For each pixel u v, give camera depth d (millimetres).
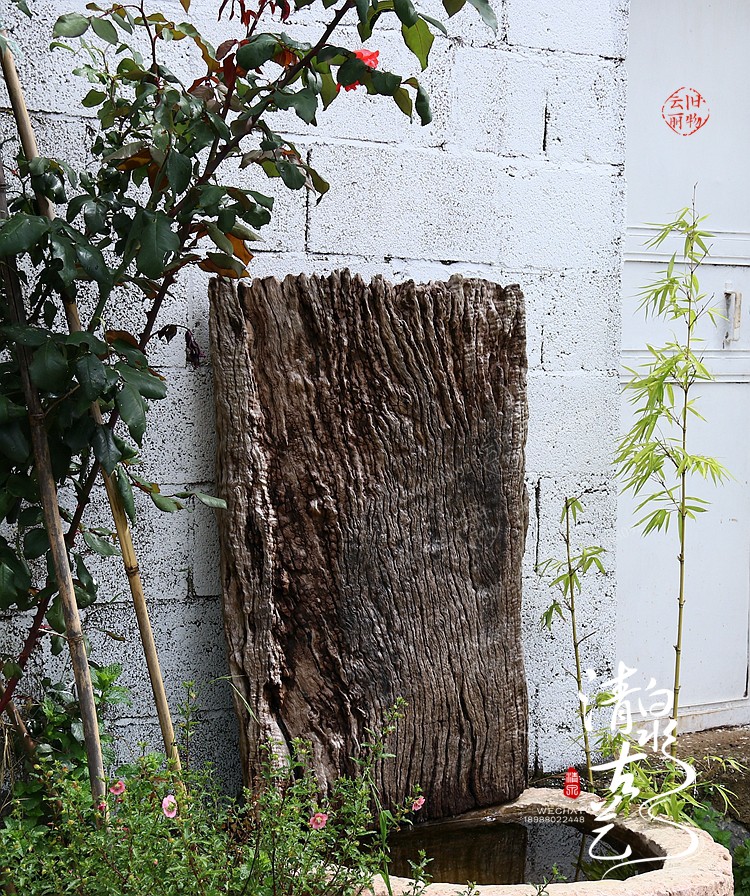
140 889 1890
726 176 3668
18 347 2037
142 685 2742
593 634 3260
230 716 2832
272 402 2652
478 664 2822
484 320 2795
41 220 1947
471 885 2186
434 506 2781
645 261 3555
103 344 2010
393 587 2738
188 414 2748
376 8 2053
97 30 2035
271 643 2619
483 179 3045
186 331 2723
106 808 2002
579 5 3127
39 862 2008
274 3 2168
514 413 2848
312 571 2676
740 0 3639
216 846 1984
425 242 2990
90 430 2076
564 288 3178
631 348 3557
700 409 3668
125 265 2102
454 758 2795
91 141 2598
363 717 2691
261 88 2111
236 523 2594
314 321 2670
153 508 2727
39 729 2461
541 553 3172
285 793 2457
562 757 3219
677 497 3637
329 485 2689
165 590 2754
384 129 2910
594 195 3199
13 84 2039
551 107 3115
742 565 3781
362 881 2045
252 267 2795
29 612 2605
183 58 2662
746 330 3729
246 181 2766
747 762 3488
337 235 2881
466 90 2998
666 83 3539
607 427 3262
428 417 2762
